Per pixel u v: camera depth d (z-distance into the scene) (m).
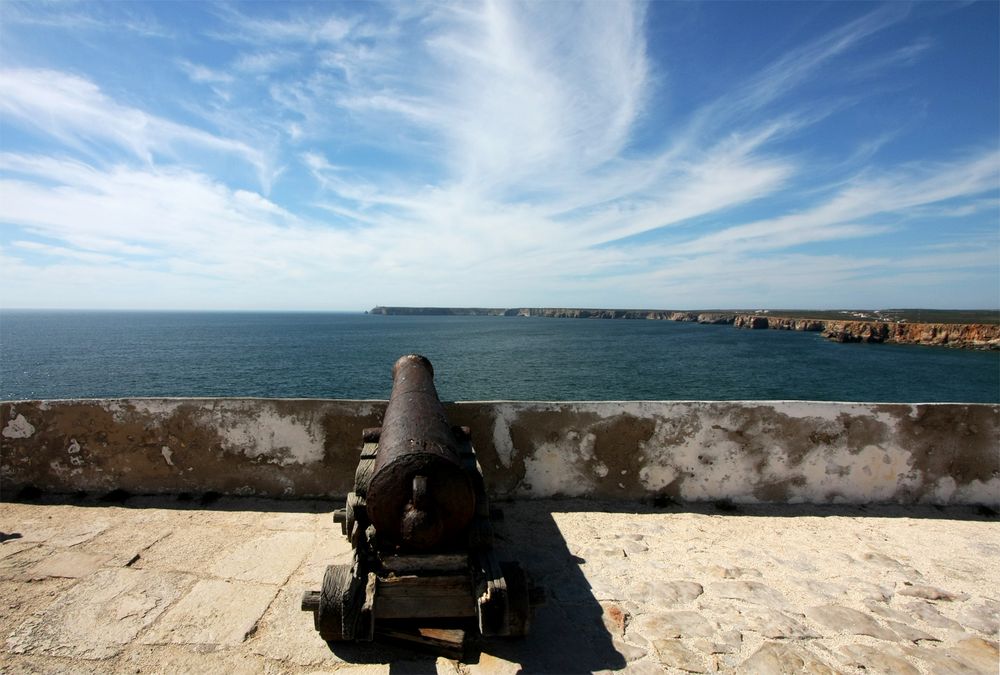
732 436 4.28
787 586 3.14
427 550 2.63
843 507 4.25
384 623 2.65
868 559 3.49
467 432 3.83
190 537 3.63
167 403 4.27
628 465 4.30
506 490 4.32
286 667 2.41
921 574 3.30
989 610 2.92
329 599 2.40
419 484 2.50
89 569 3.19
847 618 2.83
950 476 4.27
